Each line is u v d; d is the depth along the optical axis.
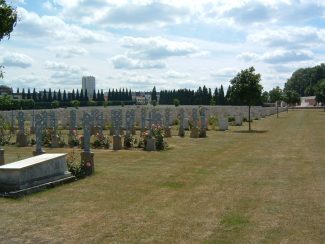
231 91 34.69
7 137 25.55
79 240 7.21
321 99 86.62
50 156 12.02
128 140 21.61
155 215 8.71
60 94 97.94
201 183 12.05
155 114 25.33
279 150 20.02
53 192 10.83
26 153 19.20
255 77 33.88
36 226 7.99
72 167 12.91
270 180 12.46
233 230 7.72
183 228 7.84
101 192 10.86
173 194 10.64
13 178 10.60
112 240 7.20
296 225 8.00
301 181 12.27
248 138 26.56
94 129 27.89
